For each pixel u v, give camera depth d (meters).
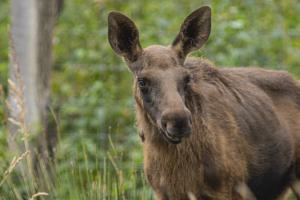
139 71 13.92
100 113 18.94
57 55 21.36
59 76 20.75
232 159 14.39
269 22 20.70
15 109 17.09
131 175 16.31
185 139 14.10
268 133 15.18
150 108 13.69
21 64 17.69
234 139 14.53
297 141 15.64
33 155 16.95
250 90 15.38
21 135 16.91
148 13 21.86
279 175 15.46
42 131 17.23
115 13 14.20
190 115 13.31
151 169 14.45
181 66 13.84
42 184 16.11
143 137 14.44
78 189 15.81
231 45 19.64
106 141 18.69
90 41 21.23
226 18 20.23
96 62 20.59
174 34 20.22
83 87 20.58
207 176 14.21
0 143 18.06
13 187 15.70
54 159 16.98
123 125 19.03
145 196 15.66
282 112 15.66
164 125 13.29
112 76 20.28
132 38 14.12
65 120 19.66
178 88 13.58
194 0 21.66
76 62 20.84
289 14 21.27
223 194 14.35
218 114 14.51
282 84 15.88
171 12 21.78
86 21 21.89
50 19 17.98
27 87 17.66
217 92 14.75
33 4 17.75
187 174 14.22
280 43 19.98
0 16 24.05
